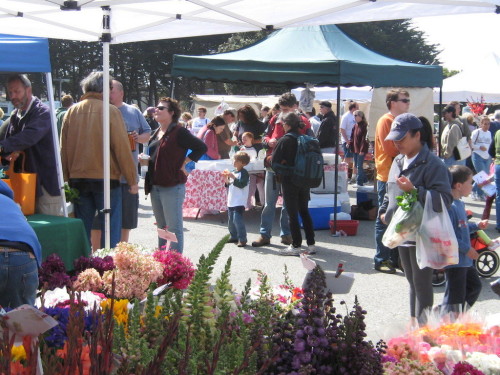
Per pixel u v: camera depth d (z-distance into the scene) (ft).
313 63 27.81
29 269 11.44
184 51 148.25
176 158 20.45
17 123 18.84
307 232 25.84
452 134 39.09
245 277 22.27
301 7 16.21
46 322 5.62
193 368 6.42
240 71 29.48
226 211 35.60
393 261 23.24
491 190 30.50
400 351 10.37
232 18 17.67
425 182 14.25
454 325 11.45
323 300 8.40
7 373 5.39
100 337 6.24
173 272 13.61
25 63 17.88
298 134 24.77
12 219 11.55
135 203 21.95
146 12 17.01
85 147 19.21
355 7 15.64
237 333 7.82
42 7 17.29
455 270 15.10
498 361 9.85
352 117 53.47
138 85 153.89
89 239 19.80
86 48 138.31
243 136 34.68
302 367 7.72
